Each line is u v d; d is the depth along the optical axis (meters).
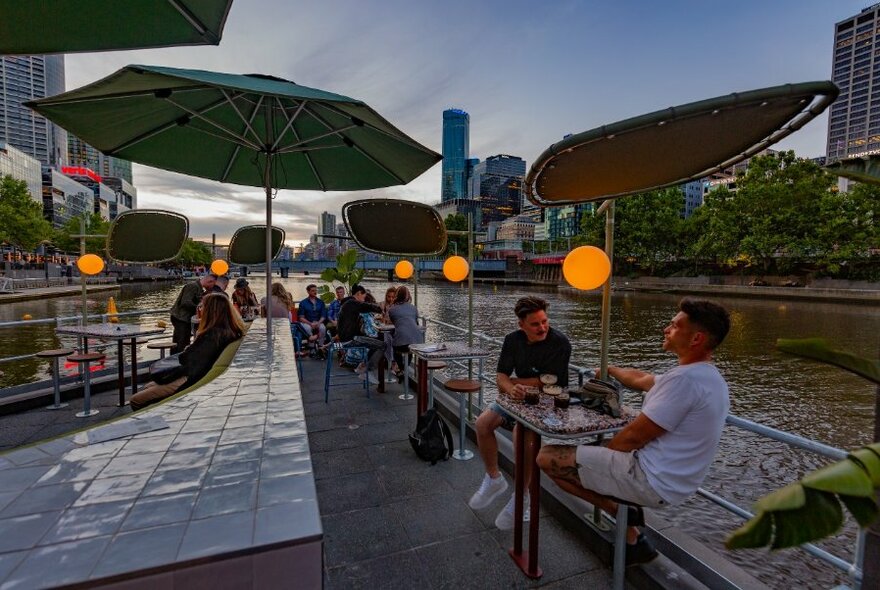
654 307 34.78
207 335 4.04
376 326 5.97
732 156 2.00
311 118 4.43
